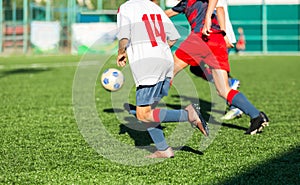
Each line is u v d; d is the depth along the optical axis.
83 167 9.09
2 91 21.81
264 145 10.84
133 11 9.65
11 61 43.53
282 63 42.38
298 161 9.41
